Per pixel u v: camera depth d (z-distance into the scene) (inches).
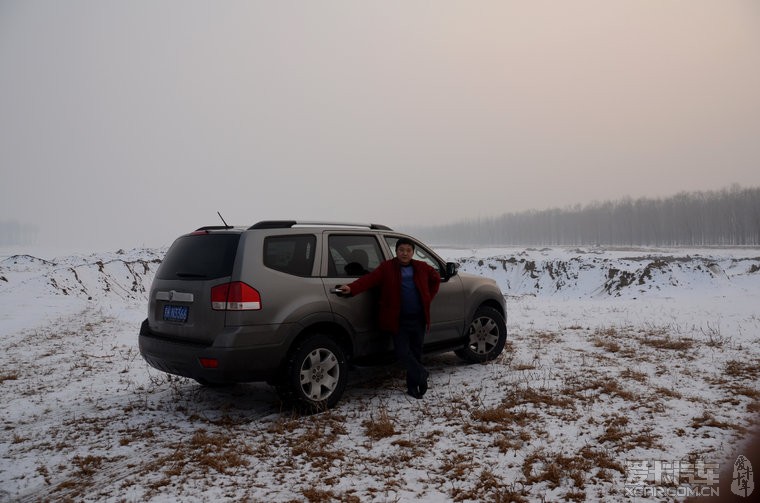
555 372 257.8
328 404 206.2
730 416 186.9
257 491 139.1
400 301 219.8
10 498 142.2
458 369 274.4
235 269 189.8
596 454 156.3
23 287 730.8
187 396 240.1
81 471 158.1
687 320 460.1
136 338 421.7
